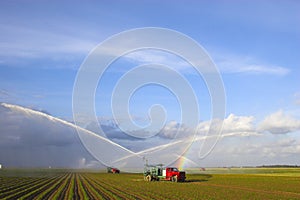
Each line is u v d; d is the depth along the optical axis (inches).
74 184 2524.6
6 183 2504.9
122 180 3127.5
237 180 3275.1
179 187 2282.2
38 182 2696.9
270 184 2694.4
